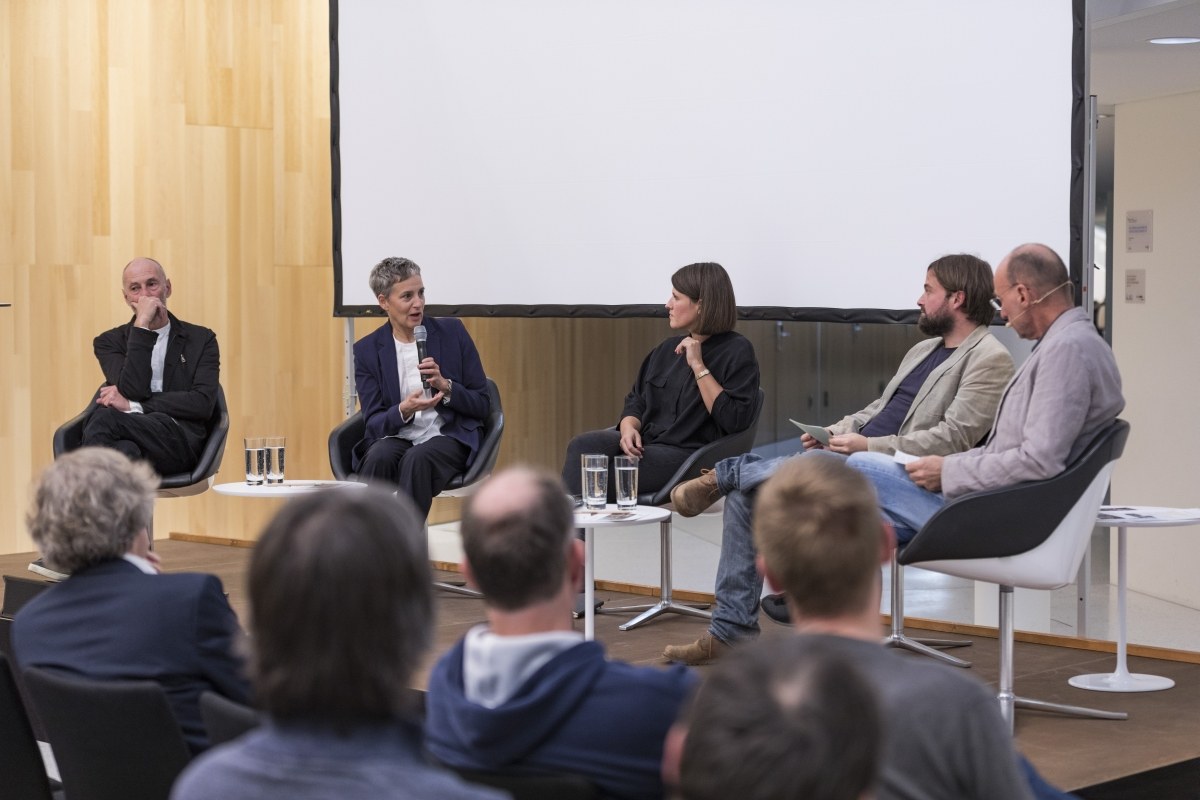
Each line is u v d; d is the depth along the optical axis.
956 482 3.46
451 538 7.92
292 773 1.16
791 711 0.92
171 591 2.13
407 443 5.14
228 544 6.70
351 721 1.20
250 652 1.23
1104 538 7.94
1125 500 6.62
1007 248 4.73
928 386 4.05
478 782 1.63
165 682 2.10
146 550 2.26
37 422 6.86
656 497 4.66
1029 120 4.67
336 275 6.53
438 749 1.69
